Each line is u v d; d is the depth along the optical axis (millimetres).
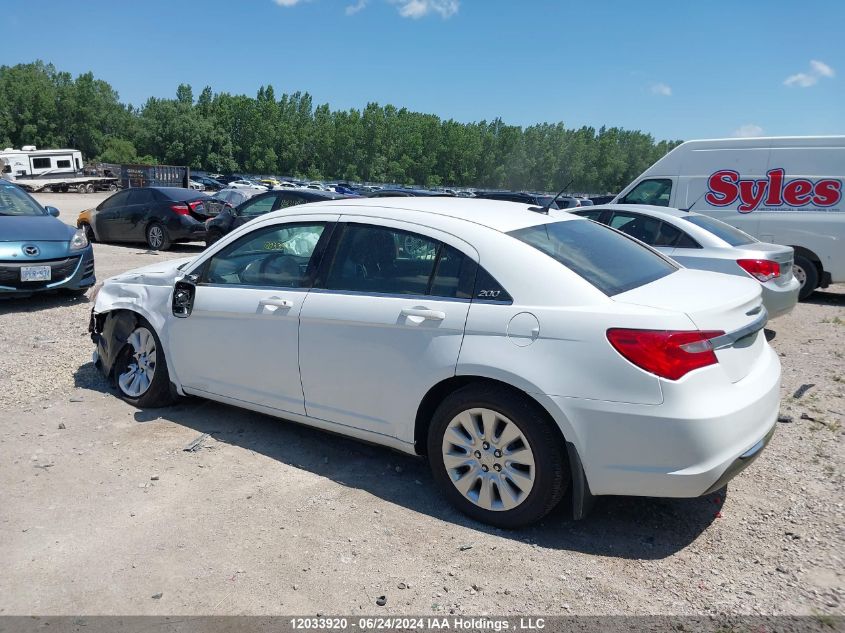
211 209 14656
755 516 3316
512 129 124500
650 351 2785
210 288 4227
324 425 3801
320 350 3686
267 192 11828
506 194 22984
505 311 3100
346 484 3658
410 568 2879
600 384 2855
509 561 2932
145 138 111688
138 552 2973
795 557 2951
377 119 117688
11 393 4957
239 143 117062
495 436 3143
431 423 3352
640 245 4070
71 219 23297
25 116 108688
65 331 6891
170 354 4480
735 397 2898
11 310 7941
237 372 4113
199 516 3281
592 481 2939
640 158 132625
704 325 2859
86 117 113938
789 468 3844
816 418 4629
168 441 4180
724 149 10219
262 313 3906
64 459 3889
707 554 2992
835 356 6465
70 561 2904
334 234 3807
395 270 3531
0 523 3199
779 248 7078
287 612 2590
